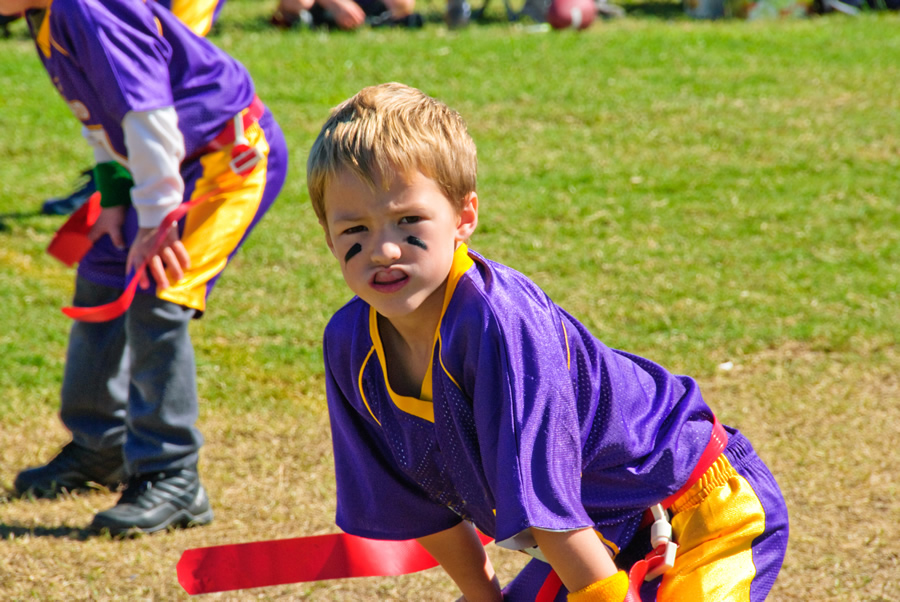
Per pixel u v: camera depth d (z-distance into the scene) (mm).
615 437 5832
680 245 19062
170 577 9266
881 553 9680
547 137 25781
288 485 11227
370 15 39406
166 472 10148
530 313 5477
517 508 5211
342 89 29500
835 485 11039
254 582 6863
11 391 13195
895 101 28594
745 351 14828
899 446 12016
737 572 5988
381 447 6273
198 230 9750
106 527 9914
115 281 10242
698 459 6164
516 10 43500
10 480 11109
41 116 26891
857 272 17734
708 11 41406
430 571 9562
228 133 9797
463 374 5477
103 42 8695
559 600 6238
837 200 21469
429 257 5316
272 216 20656
